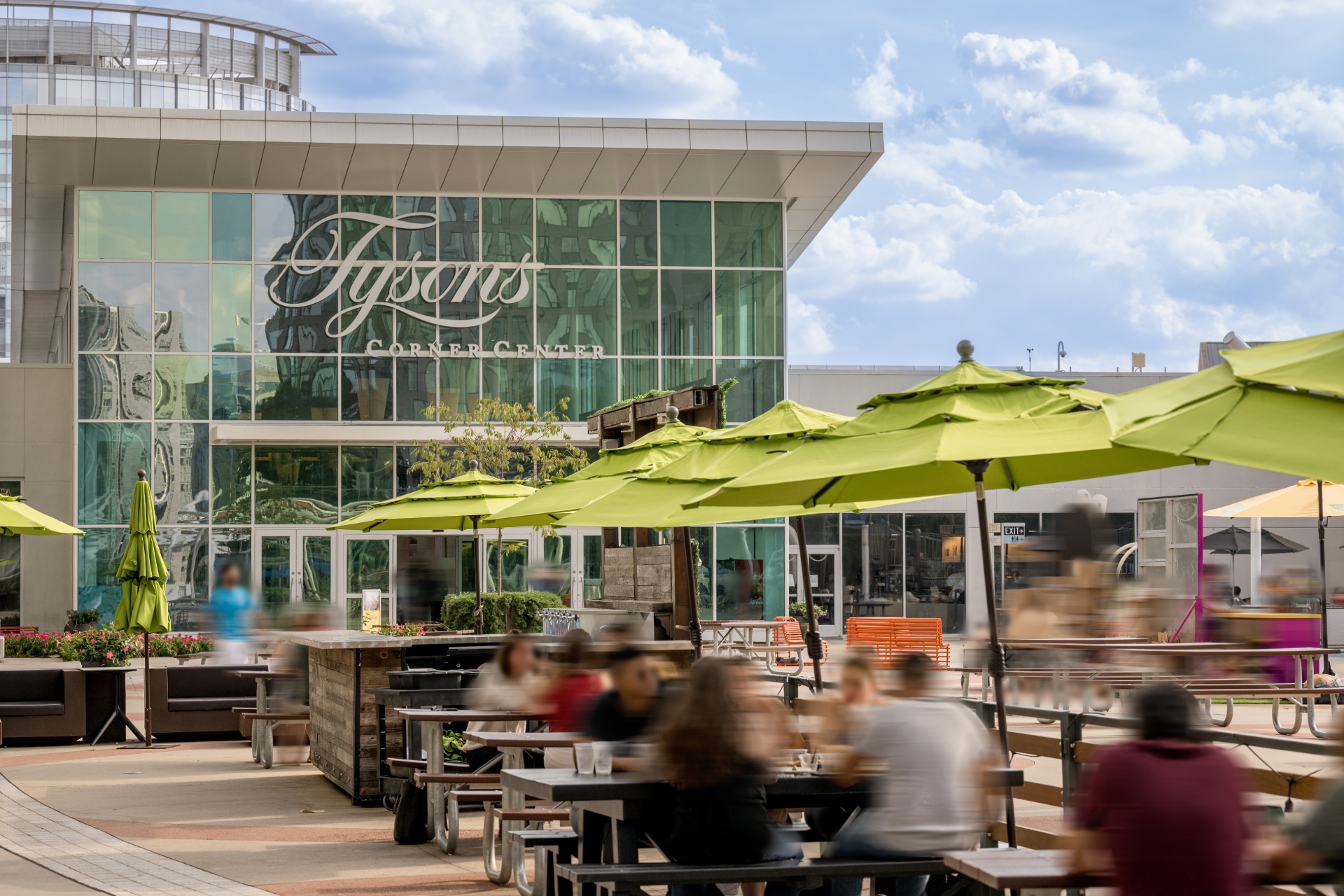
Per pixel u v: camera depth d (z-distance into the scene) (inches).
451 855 382.0
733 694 253.1
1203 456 198.2
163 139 1174.3
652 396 701.9
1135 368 1820.9
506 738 341.4
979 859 211.5
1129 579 849.5
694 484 434.3
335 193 1286.9
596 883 239.1
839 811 302.2
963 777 252.4
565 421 1250.6
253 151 1203.2
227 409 1256.2
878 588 1488.7
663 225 1330.0
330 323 1277.1
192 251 1266.0
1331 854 197.6
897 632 912.3
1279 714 745.6
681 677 339.9
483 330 1296.8
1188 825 189.2
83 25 3949.3
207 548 1236.5
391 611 1248.8
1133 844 190.4
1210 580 947.3
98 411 1238.9
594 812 293.0
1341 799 199.0
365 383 1277.1
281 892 329.1
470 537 1259.8
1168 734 195.8
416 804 400.8
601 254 1318.9
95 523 1229.1
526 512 520.1
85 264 1250.0
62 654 709.9
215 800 490.6
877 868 246.4
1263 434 199.2
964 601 1499.8
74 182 1253.1
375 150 1211.2
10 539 1250.0
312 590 1243.2
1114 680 632.4
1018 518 1519.4
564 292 1311.5
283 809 469.1
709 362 1323.8
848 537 1489.9
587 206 1320.1
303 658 603.2
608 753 275.7
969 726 256.5
